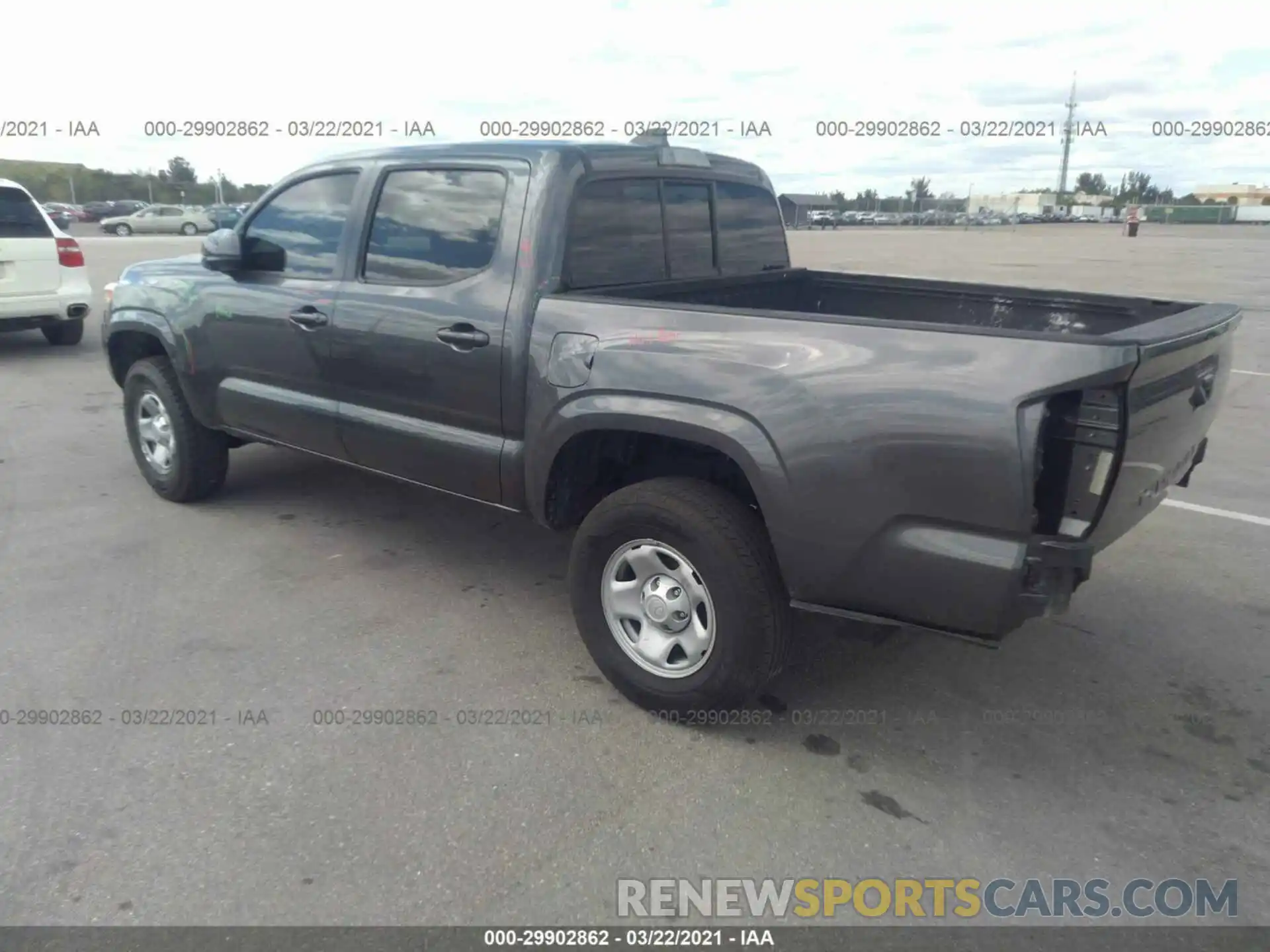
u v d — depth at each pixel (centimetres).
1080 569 269
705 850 280
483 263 379
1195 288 1714
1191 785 313
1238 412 820
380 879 265
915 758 325
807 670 382
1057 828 292
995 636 282
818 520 295
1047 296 422
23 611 420
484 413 381
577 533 356
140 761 315
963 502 272
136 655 384
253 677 369
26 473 615
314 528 524
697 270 445
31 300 991
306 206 452
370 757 320
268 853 274
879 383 280
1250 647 403
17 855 271
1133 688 371
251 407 488
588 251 378
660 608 336
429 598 442
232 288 480
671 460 361
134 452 572
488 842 281
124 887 261
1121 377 252
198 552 489
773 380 298
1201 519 555
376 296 412
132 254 2438
